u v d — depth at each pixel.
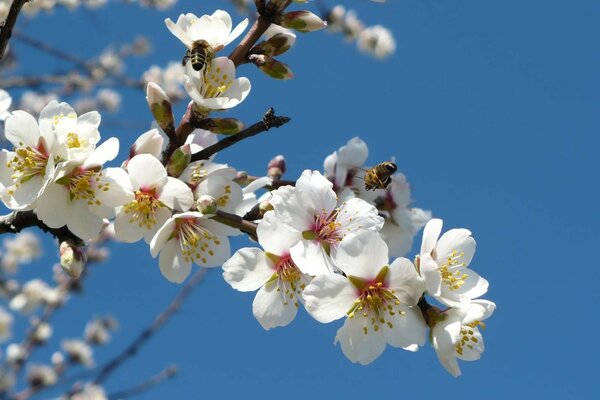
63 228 0.60
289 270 0.59
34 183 0.58
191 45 0.60
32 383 1.20
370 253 0.57
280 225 0.58
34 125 0.59
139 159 0.58
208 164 0.61
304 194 0.59
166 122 0.59
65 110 0.59
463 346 0.58
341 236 0.58
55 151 0.58
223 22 0.61
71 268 0.59
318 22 0.61
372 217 0.59
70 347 1.26
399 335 0.57
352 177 0.68
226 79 0.60
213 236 0.60
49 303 1.22
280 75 0.61
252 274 0.59
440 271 0.58
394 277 0.57
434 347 0.57
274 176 0.66
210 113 0.61
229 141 0.60
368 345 0.57
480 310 0.57
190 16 0.61
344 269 0.57
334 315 0.57
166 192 0.59
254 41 0.61
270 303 0.59
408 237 0.70
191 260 0.60
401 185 0.70
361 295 0.57
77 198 0.58
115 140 0.59
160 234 0.59
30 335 1.21
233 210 0.61
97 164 0.58
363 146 0.68
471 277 0.58
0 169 0.59
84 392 1.08
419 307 0.57
